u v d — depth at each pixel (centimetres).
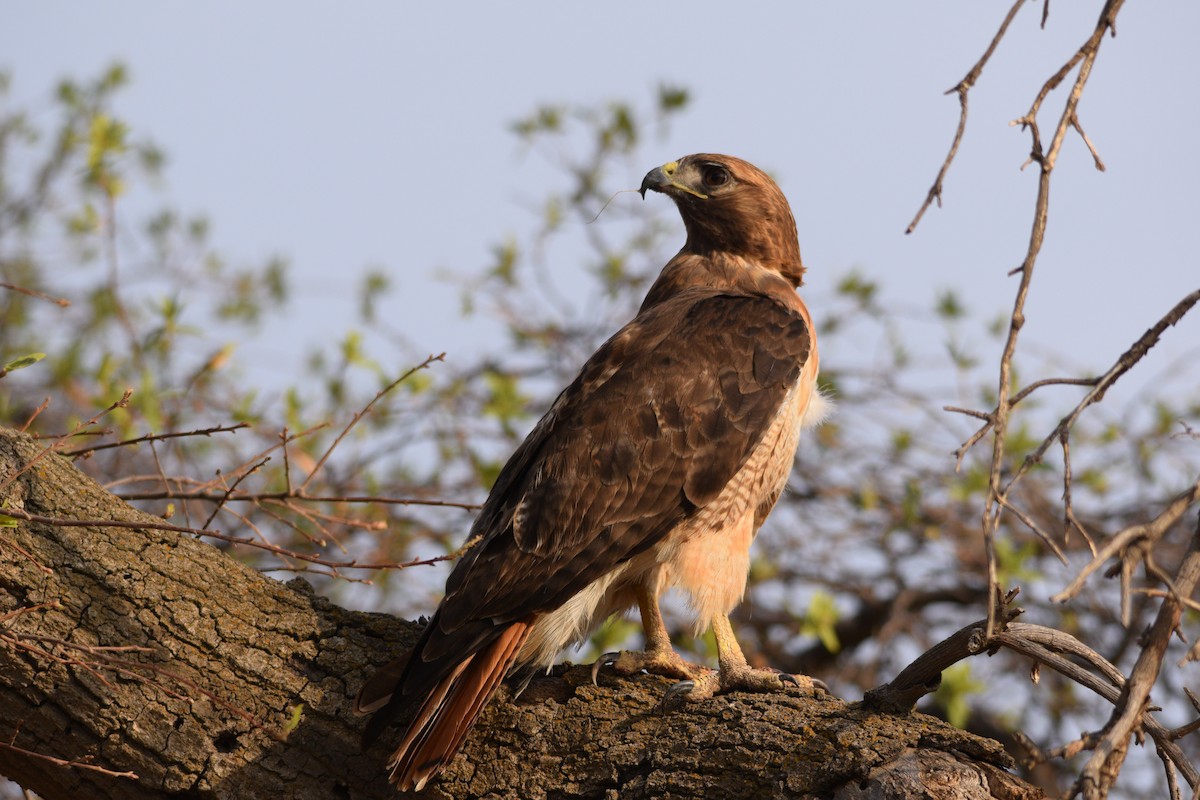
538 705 689
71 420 930
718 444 838
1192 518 1285
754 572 1287
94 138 1120
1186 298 533
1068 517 523
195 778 652
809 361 905
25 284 1333
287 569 707
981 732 1297
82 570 672
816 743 617
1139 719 470
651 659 746
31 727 659
